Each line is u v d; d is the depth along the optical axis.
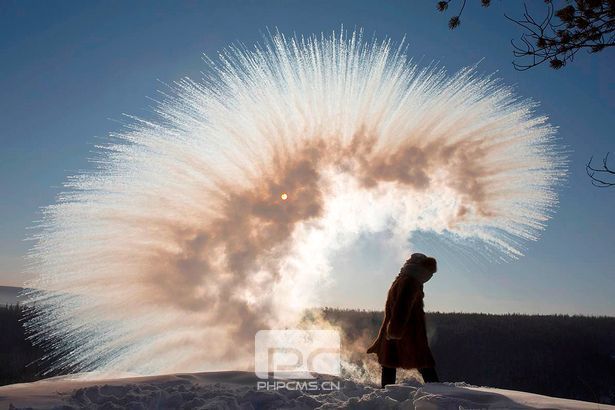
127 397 4.16
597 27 4.79
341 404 4.02
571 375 19.27
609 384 18.97
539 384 18.61
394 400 3.92
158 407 4.11
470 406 3.63
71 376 5.61
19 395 4.31
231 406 4.08
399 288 5.49
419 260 5.73
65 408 3.88
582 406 3.73
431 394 3.85
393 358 5.50
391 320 5.39
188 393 4.31
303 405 4.23
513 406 3.65
